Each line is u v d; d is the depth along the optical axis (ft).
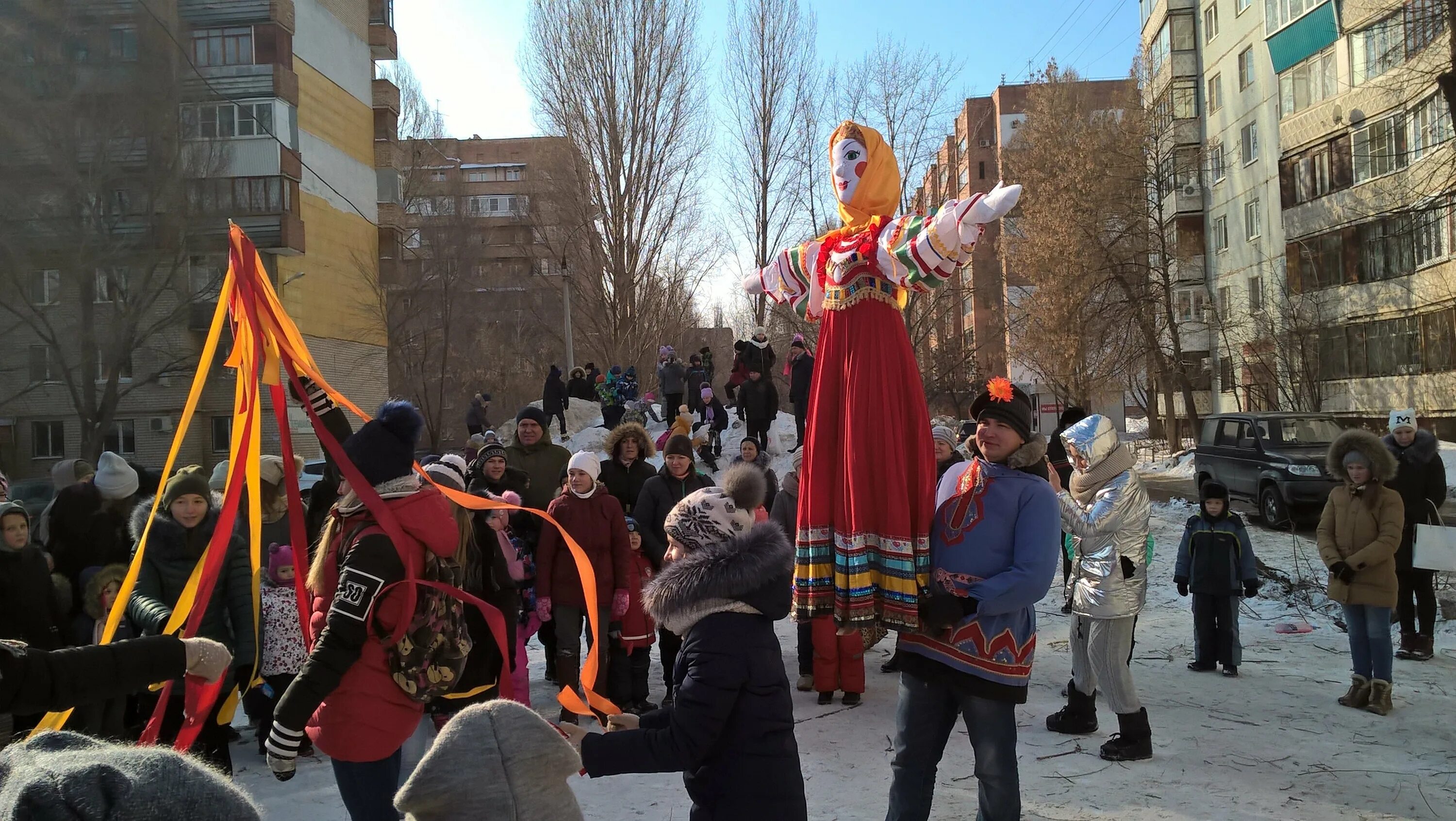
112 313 61.93
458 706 15.81
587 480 20.51
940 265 11.23
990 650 11.93
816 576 11.93
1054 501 12.32
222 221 68.18
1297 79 102.27
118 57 60.70
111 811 3.56
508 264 183.62
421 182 142.10
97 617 16.80
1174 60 126.93
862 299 12.08
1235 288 116.98
